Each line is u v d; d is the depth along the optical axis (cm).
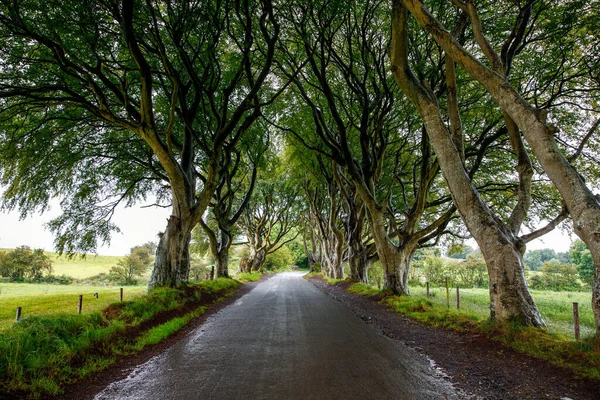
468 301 1919
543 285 4053
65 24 995
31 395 441
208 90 1412
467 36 1214
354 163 1652
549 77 1222
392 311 1127
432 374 507
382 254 1517
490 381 475
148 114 1197
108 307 888
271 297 1658
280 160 2959
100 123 1561
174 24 1178
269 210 3953
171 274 1320
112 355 623
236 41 1322
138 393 454
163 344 720
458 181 816
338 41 1583
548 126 627
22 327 611
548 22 1169
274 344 704
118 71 1414
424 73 1305
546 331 649
